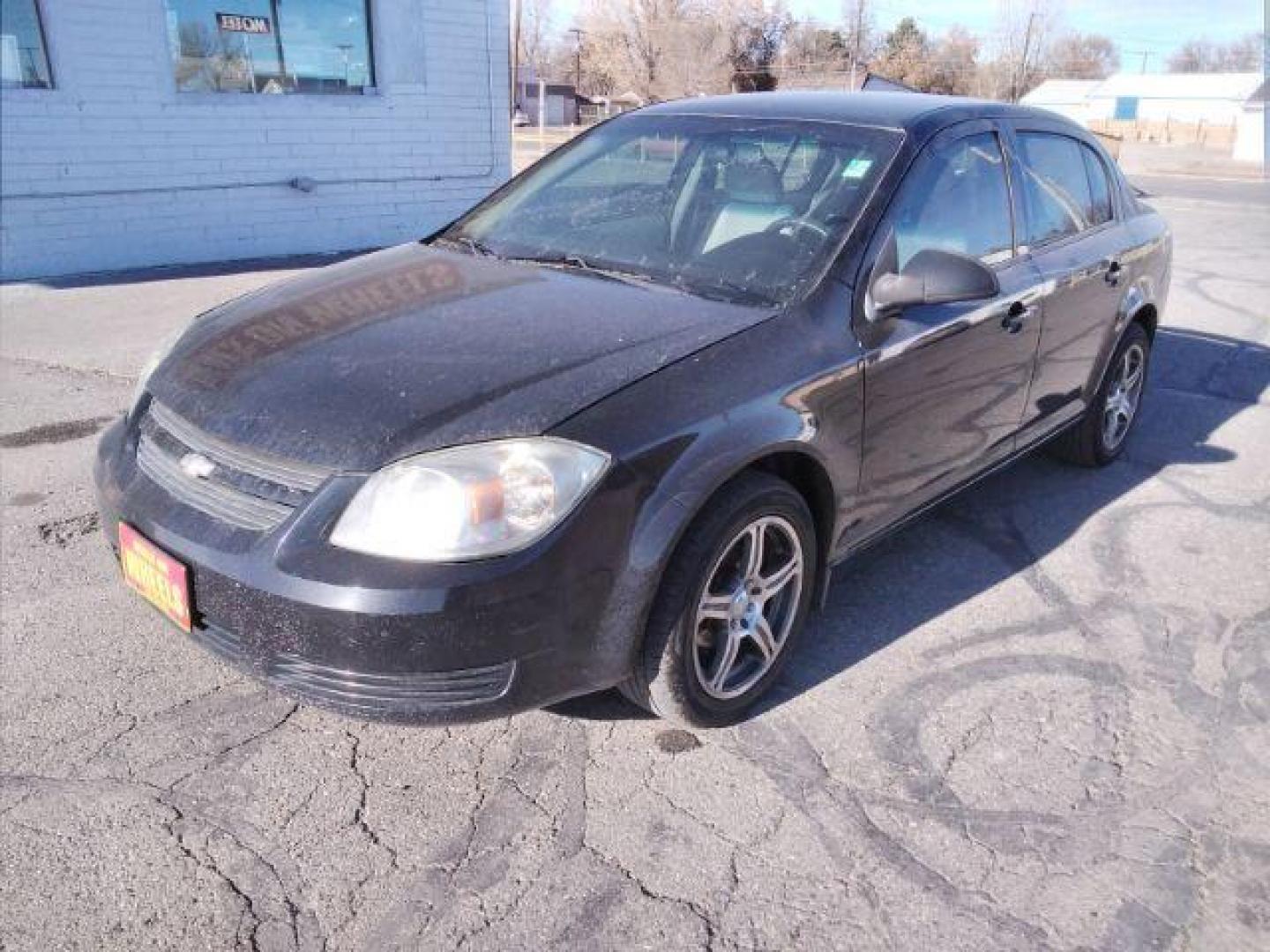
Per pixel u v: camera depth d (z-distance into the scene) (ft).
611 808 8.38
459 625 7.21
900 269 10.28
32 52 27.73
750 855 7.95
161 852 7.72
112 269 30.50
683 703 8.75
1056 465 16.34
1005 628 11.31
